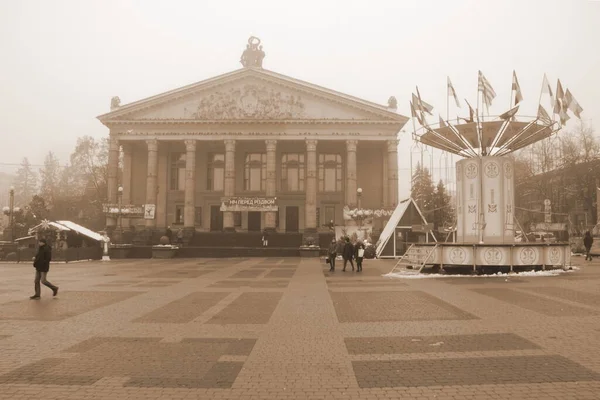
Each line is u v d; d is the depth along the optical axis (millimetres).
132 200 65125
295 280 21156
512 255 21516
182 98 60156
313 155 59188
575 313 11648
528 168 66812
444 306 13000
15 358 7957
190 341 9188
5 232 48469
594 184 63406
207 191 65000
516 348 8344
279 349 8516
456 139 24141
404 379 6715
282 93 59844
